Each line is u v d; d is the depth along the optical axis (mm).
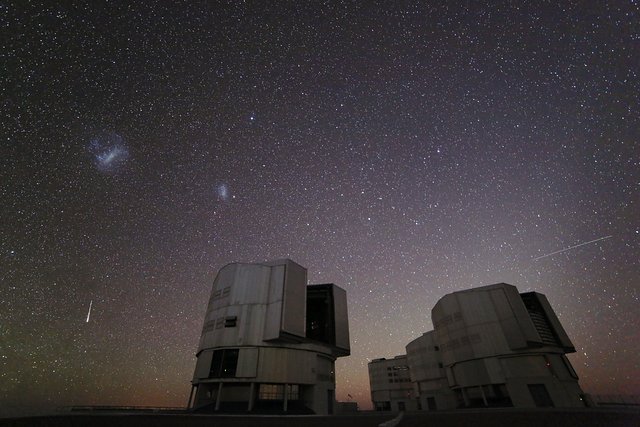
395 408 81688
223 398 35438
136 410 39875
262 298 39438
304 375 37281
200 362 38438
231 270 42438
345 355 45875
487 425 19688
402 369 84625
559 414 24656
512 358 45469
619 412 24031
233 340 37125
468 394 48031
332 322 45656
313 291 48719
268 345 36844
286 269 41188
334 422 23609
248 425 21266
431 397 62219
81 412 32594
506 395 44781
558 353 46469
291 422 23516
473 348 47812
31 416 24781
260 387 35625
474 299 50719
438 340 54938
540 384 42688
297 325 38781
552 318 50062
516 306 48094
